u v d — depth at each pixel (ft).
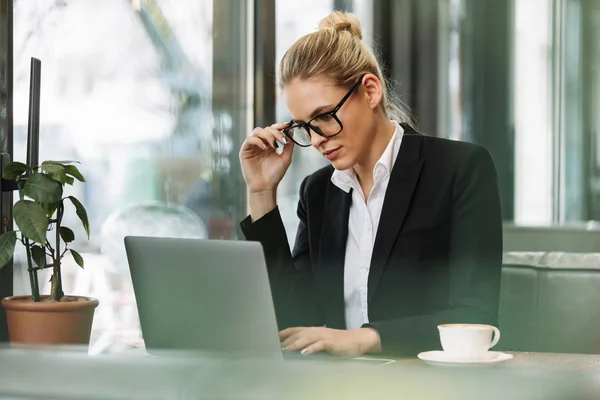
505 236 8.20
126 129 9.07
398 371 1.82
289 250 5.31
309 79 5.06
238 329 3.72
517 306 5.98
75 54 8.86
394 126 5.44
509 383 1.78
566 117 9.32
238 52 9.43
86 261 8.74
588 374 1.82
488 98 9.30
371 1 9.23
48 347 1.79
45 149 8.84
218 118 9.38
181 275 3.86
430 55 9.21
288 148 5.56
